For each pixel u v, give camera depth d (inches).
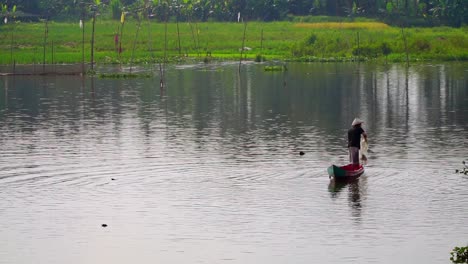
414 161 1117.7
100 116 1605.6
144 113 1648.6
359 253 753.6
